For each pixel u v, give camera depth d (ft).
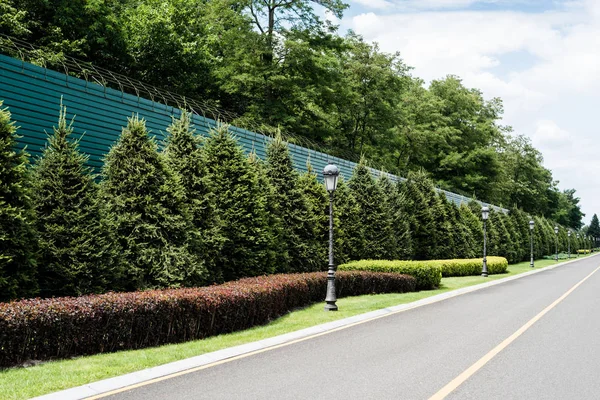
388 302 51.44
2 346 23.32
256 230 51.13
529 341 31.24
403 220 92.27
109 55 93.09
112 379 21.63
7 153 30.32
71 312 25.75
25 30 73.15
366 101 141.38
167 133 58.90
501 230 157.69
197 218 44.96
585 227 609.01
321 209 69.00
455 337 32.50
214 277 45.88
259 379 21.97
